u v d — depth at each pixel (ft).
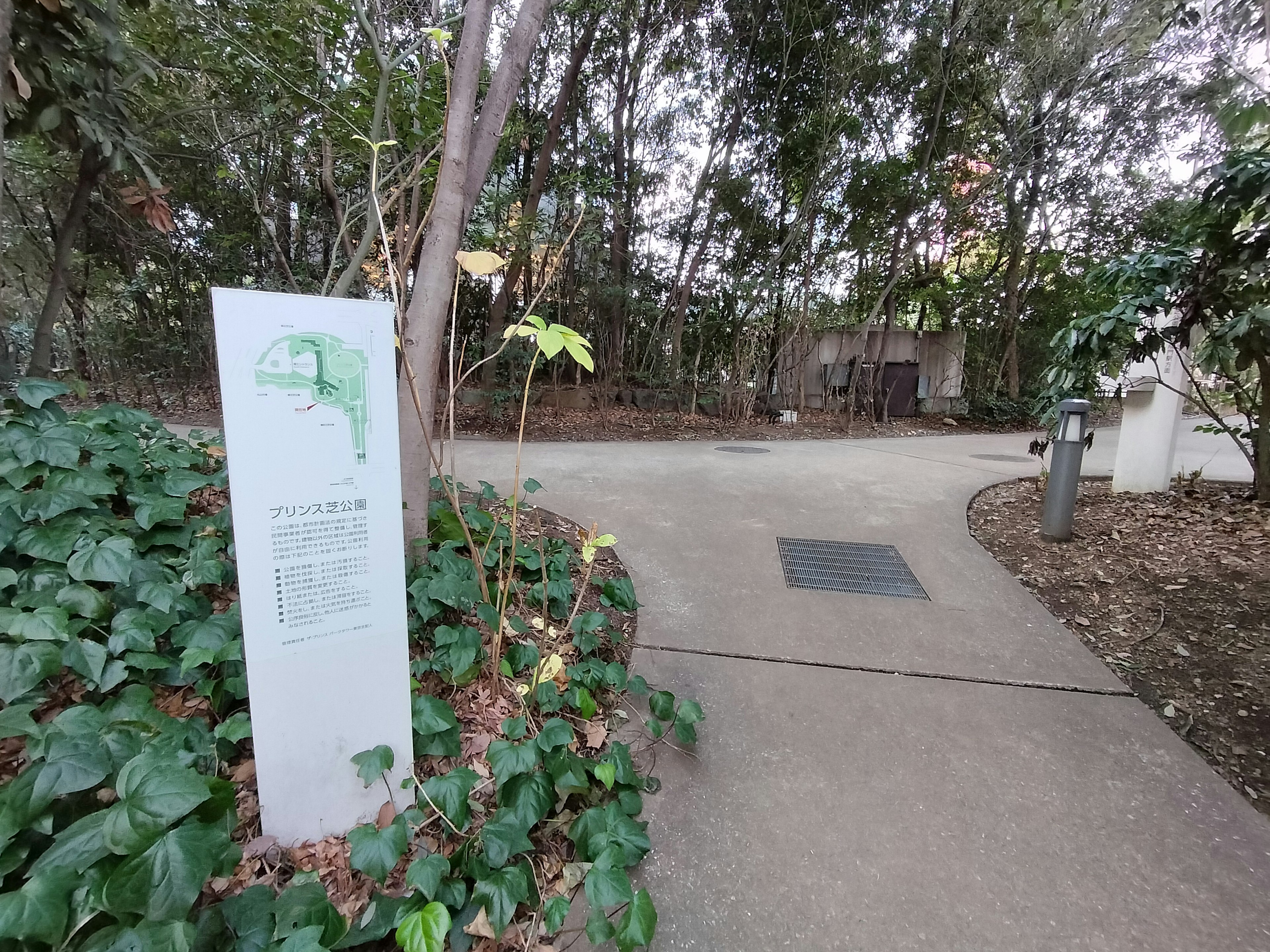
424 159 9.34
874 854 5.32
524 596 9.13
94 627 6.02
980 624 9.53
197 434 12.02
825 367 33.94
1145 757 6.60
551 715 6.84
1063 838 5.52
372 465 4.78
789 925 4.67
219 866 4.08
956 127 31.04
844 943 4.54
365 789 5.22
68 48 8.46
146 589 6.43
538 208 28.66
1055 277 35.42
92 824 4.05
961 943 4.54
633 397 32.27
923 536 13.30
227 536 8.14
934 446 25.98
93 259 23.25
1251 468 20.13
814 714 7.22
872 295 34.99
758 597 10.22
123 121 9.53
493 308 28.25
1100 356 14.14
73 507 7.01
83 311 24.52
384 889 4.75
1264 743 6.91
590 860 4.91
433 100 11.51
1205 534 13.25
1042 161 30.12
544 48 27.78
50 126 8.48
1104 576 11.32
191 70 15.38
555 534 12.11
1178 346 14.51
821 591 10.54
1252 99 12.50
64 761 4.44
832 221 31.30
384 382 4.73
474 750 6.31
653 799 5.92
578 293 28.99
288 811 4.94
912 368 34.68
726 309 32.27
